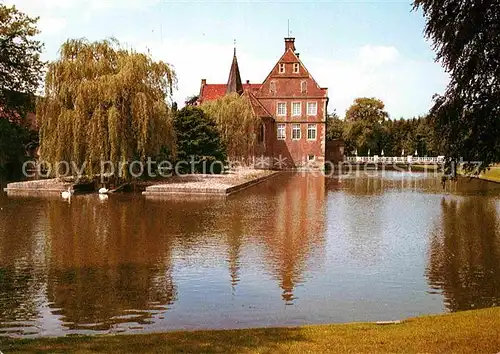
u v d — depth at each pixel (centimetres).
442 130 1064
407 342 714
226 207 2611
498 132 987
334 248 1603
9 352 694
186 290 1139
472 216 2375
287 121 7262
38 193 3269
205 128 4728
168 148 3625
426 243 1700
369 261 1434
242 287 1168
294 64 7262
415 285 1199
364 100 9781
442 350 676
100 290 1131
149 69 3344
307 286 1184
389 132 10625
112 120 3067
